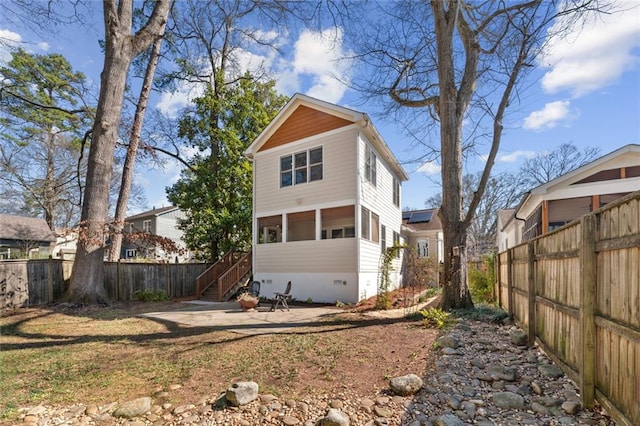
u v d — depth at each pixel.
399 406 3.18
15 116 17.22
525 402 3.17
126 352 5.11
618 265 2.52
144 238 10.87
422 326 6.21
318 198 11.58
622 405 2.44
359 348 4.90
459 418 2.92
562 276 3.70
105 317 7.96
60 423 3.10
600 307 2.80
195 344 5.48
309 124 12.08
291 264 11.90
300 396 3.45
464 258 7.78
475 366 4.07
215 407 3.29
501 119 7.76
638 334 2.19
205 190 15.59
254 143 13.28
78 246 9.45
